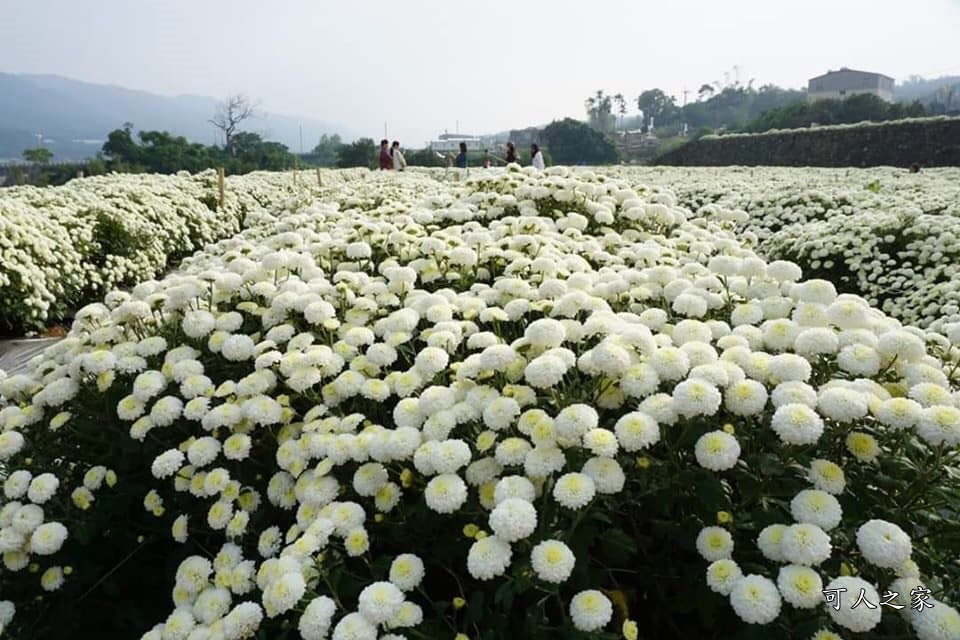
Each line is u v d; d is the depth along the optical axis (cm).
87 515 255
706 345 221
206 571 227
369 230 429
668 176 2002
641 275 329
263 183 1705
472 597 180
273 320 318
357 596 195
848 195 958
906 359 220
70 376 295
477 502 206
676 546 201
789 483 189
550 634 177
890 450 202
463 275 383
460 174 1447
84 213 937
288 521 253
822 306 252
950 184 1180
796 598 157
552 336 236
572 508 175
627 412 227
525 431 200
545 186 551
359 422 247
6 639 244
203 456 246
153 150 4706
